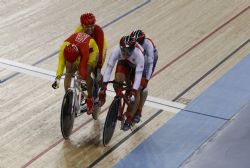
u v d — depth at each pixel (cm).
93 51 1294
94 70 1350
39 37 1867
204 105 1488
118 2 2136
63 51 1252
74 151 1289
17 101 1488
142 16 2019
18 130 1364
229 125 1398
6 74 1623
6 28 1928
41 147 1302
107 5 2109
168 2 2133
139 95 1292
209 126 1397
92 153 1283
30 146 1305
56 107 1466
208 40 1844
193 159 1266
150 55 1286
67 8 2091
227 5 2100
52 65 1683
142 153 1288
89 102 1319
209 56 1745
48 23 1972
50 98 1505
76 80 1292
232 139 1339
